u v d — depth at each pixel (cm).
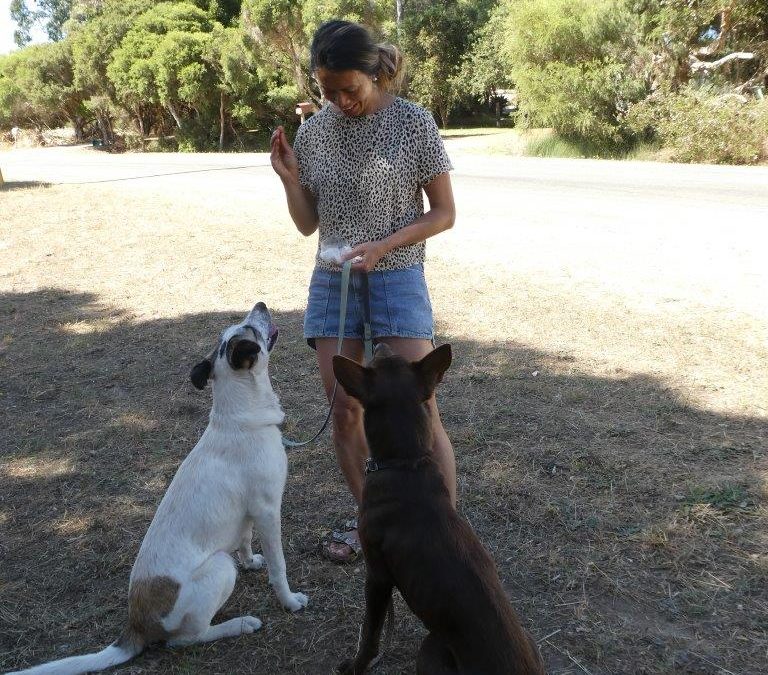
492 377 541
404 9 4272
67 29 4584
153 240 1046
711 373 527
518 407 490
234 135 3731
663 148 2105
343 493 405
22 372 598
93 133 4809
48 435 487
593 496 383
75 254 992
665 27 2175
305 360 597
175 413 513
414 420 264
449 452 313
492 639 218
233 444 301
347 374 270
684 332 609
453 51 4169
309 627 305
